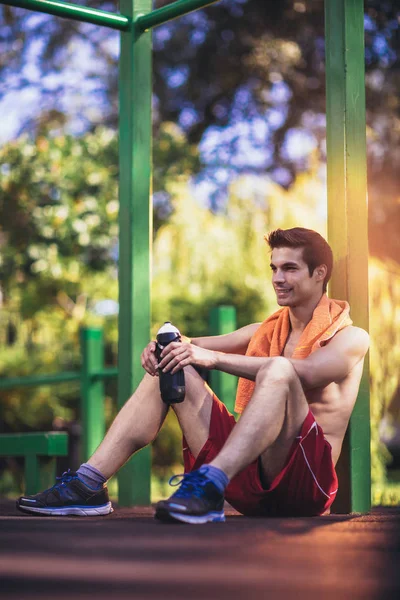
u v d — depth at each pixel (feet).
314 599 4.97
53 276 34.19
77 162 35.29
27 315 35.24
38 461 16.92
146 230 14.10
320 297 11.07
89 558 6.37
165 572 5.75
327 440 10.76
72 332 34.71
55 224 34.50
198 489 9.20
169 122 40.29
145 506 14.02
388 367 24.50
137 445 10.84
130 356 13.83
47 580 5.47
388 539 7.61
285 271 10.92
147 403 10.78
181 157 38.09
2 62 40.63
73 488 10.67
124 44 14.11
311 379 10.24
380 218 38.19
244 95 41.11
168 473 32.24
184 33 40.34
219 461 9.34
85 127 40.96
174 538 7.63
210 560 6.28
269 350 11.29
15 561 6.22
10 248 34.94
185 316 32.22
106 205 35.06
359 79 11.62
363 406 11.39
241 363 10.19
